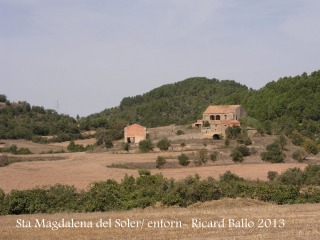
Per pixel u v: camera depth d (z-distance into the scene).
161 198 48.88
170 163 97.12
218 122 142.00
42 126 197.12
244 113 154.12
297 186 53.25
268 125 138.25
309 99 166.25
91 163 103.50
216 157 100.56
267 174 74.50
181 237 28.83
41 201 47.19
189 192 48.75
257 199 49.12
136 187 53.88
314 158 103.88
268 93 182.00
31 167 100.12
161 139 129.12
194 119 193.75
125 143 132.12
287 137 125.00
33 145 162.38
